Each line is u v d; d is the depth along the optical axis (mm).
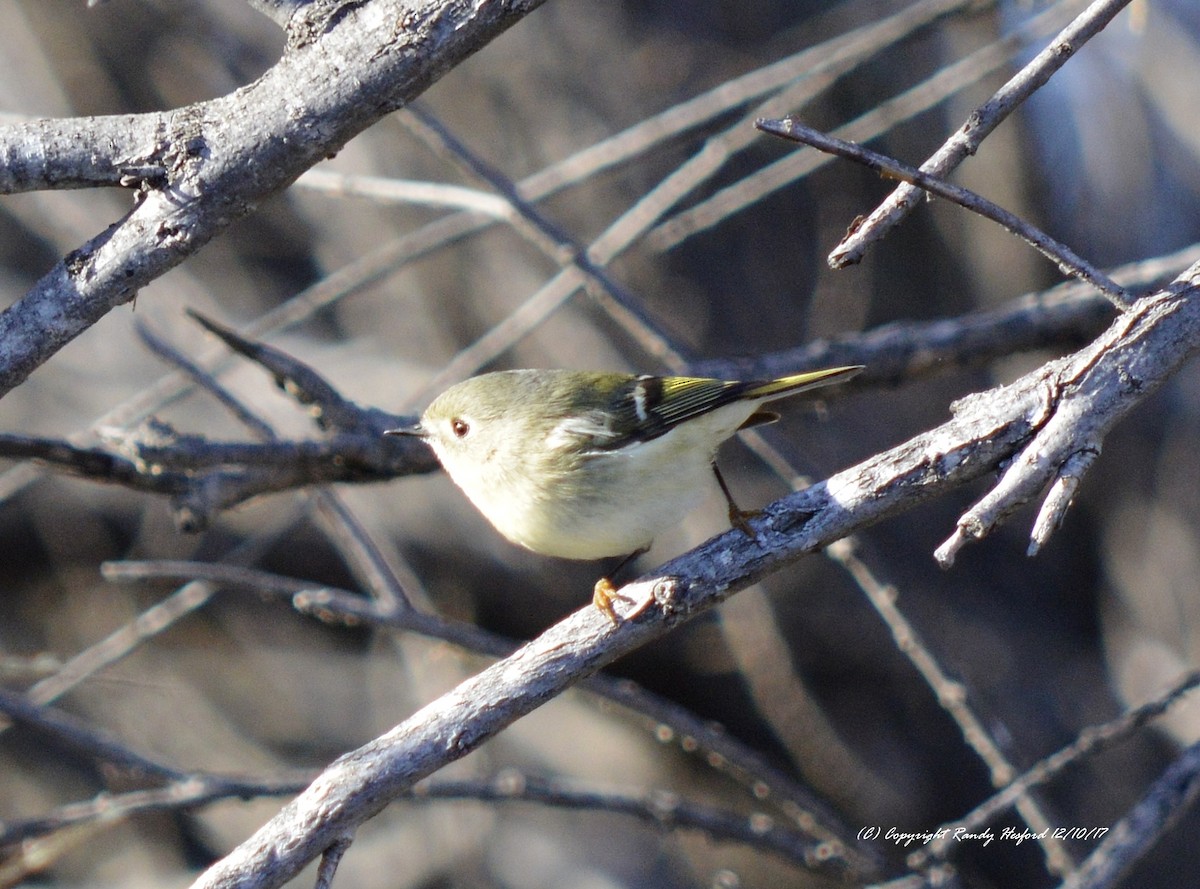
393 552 10625
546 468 6445
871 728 12664
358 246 13109
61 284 4738
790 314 13008
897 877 7996
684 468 6492
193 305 13102
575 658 4879
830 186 12867
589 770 13352
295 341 13156
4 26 12922
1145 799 6410
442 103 13289
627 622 4914
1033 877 12055
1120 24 11867
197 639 13609
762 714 13078
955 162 4320
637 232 9109
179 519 6863
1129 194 12016
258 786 7496
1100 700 12211
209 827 12969
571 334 12680
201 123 4613
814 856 8078
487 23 4422
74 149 4613
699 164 9320
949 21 9430
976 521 4301
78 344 13391
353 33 4477
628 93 13289
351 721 13406
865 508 4914
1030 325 8859
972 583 12922
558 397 6602
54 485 13391
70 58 13047
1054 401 4625
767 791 8383
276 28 13273
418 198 8883
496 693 4789
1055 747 12039
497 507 6734
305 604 7422
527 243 12898
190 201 4633
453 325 12961
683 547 12406
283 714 13414
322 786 4578
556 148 13164
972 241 12414
